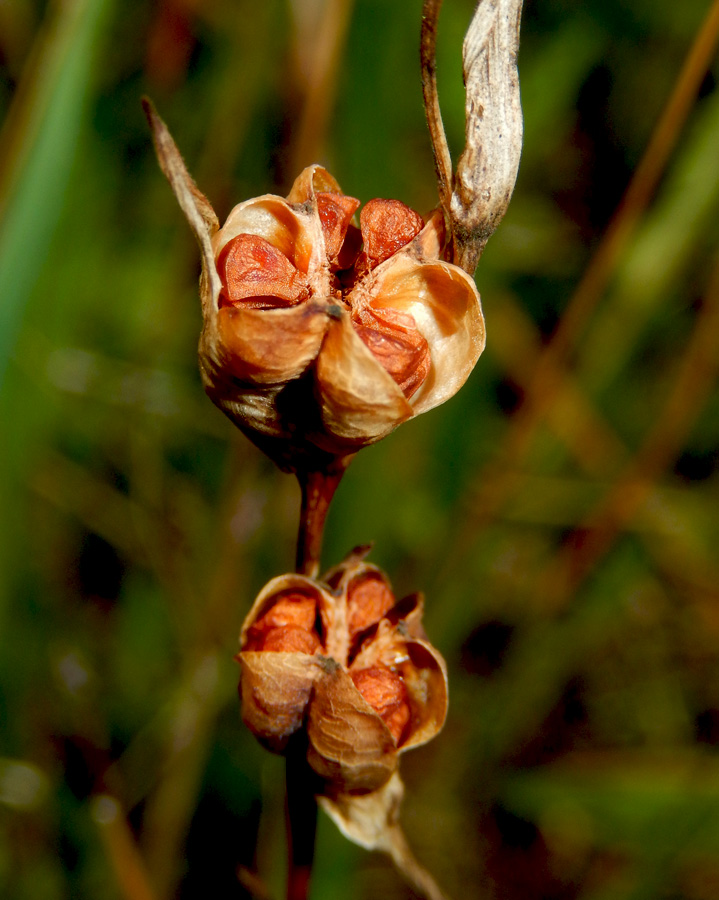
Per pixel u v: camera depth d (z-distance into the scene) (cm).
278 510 24
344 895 20
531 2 27
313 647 16
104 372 26
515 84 16
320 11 20
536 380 24
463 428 24
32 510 26
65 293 24
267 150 24
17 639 23
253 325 15
